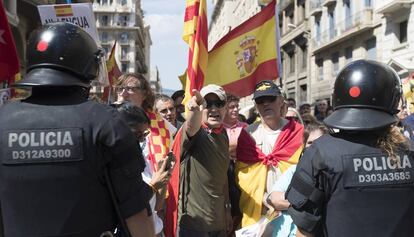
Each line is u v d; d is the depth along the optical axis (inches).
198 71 158.7
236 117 208.7
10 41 155.6
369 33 975.0
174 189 142.9
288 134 156.3
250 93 227.5
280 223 134.2
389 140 83.7
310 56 1284.4
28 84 75.0
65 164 72.0
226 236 155.8
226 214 155.6
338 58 1134.4
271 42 223.8
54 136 72.6
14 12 579.5
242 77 229.3
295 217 86.8
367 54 1003.3
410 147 85.1
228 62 232.8
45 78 75.4
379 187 81.0
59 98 76.9
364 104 84.8
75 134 72.7
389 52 897.5
